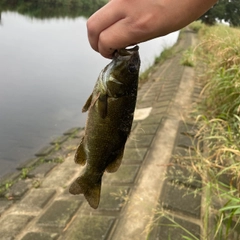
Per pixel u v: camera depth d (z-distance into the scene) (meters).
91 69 3.12
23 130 1.59
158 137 1.15
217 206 0.74
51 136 1.55
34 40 4.29
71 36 5.08
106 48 0.30
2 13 6.73
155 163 0.95
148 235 0.64
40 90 2.30
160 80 2.26
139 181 0.85
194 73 2.39
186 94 1.76
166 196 0.78
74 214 0.73
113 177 0.88
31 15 7.26
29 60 3.16
